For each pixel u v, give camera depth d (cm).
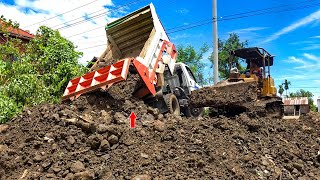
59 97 856
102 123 561
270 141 591
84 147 491
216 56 1628
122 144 496
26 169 459
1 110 673
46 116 577
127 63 691
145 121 595
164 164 452
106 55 935
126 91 702
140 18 908
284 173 495
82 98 666
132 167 443
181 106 988
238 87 857
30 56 991
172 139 521
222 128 602
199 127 588
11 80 827
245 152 525
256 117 770
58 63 948
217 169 458
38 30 1057
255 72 1095
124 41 959
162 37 875
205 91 891
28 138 515
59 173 440
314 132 729
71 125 542
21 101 784
